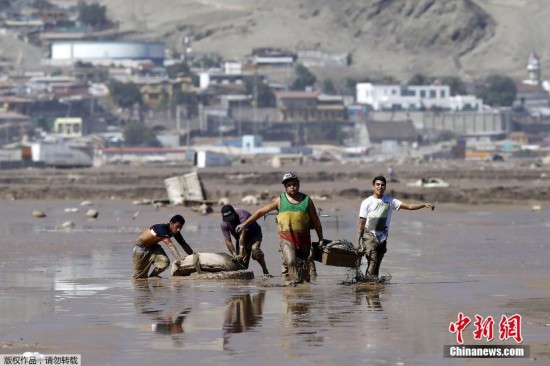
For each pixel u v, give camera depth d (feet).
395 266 299.79
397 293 234.79
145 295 235.40
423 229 467.52
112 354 168.14
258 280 263.29
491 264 304.30
